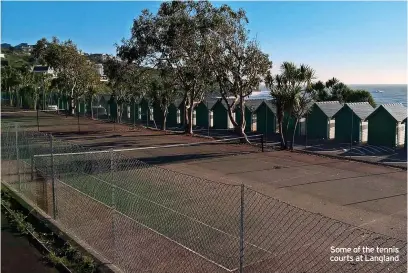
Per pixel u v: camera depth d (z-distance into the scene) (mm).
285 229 9688
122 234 8727
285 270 7445
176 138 28500
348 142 28672
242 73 25281
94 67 53031
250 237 9102
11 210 10539
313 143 28062
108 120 42969
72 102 50469
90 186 12062
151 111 40938
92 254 7918
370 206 12023
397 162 19891
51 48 49625
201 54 26219
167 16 27969
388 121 26734
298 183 14938
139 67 31578
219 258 7898
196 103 31875
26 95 63531
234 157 20562
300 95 22797
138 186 13148
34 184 12141
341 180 15453
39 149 16750
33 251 8336
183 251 8141
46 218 9844
